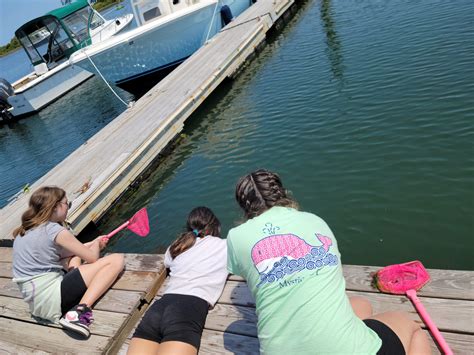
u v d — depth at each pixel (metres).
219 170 6.75
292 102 8.38
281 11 15.45
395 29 10.50
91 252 3.31
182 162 7.44
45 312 3.22
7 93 16.23
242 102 9.28
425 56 8.36
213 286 2.80
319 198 5.31
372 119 6.70
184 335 2.44
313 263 1.85
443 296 2.70
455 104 6.33
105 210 6.36
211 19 13.63
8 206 6.55
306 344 1.74
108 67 12.77
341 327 1.73
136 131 7.99
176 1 14.15
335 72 9.15
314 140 6.67
